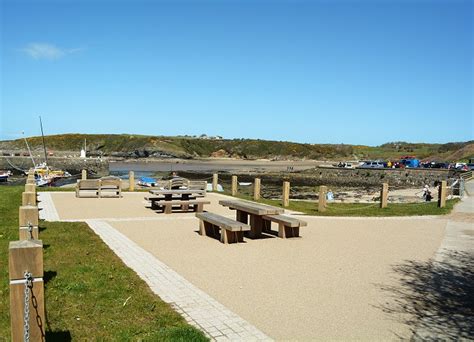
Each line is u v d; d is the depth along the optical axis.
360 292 7.21
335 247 10.74
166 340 5.05
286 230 11.83
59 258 8.69
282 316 6.05
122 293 6.68
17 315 3.95
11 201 17.62
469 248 10.93
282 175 77.31
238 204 12.63
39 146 152.50
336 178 72.31
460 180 26.53
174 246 10.43
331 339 5.35
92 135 165.00
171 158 143.00
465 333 5.65
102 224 13.27
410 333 5.61
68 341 5.02
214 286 7.32
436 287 7.60
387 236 12.45
